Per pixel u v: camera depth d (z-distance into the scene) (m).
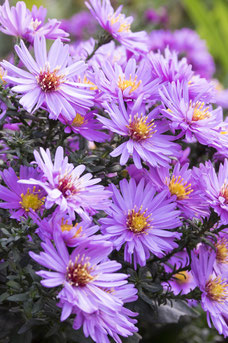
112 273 0.33
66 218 0.34
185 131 0.36
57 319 0.34
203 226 0.36
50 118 0.35
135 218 0.35
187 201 0.37
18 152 0.36
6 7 0.37
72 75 0.36
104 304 0.32
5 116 0.36
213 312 0.35
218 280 0.37
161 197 0.36
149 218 0.36
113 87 0.36
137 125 0.36
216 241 0.36
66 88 0.36
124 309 0.34
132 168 0.37
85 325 0.31
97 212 0.35
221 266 0.38
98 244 0.32
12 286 0.34
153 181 0.37
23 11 0.37
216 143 0.36
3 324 0.36
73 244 0.32
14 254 0.34
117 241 0.34
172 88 0.36
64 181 0.33
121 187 0.36
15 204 0.35
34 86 0.36
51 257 0.32
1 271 0.36
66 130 0.36
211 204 0.35
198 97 0.37
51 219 0.32
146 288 0.36
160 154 0.36
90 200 0.33
